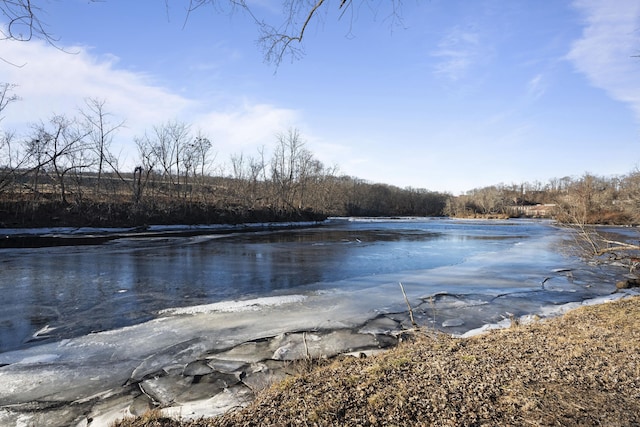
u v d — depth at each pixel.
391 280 15.45
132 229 34.88
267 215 48.06
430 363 5.41
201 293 12.92
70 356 7.66
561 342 6.27
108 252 21.95
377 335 8.91
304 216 52.97
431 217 90.44
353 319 10.16
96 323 9.73
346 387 4.68
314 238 32.16
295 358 7.46
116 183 47.28
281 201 51.78
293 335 8.86
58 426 5.17
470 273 17.28
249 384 6.30
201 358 7.51
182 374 6.78
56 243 25.44
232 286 13.98
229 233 35.50
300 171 56.88
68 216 32.72
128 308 11.07
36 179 33.12
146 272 16.39
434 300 12.32
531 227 52.69
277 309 11.07
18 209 30.70
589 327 7.52
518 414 3.83
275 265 18.53
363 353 7.30
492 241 32.03
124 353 7.80
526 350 5.85
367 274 16.67
